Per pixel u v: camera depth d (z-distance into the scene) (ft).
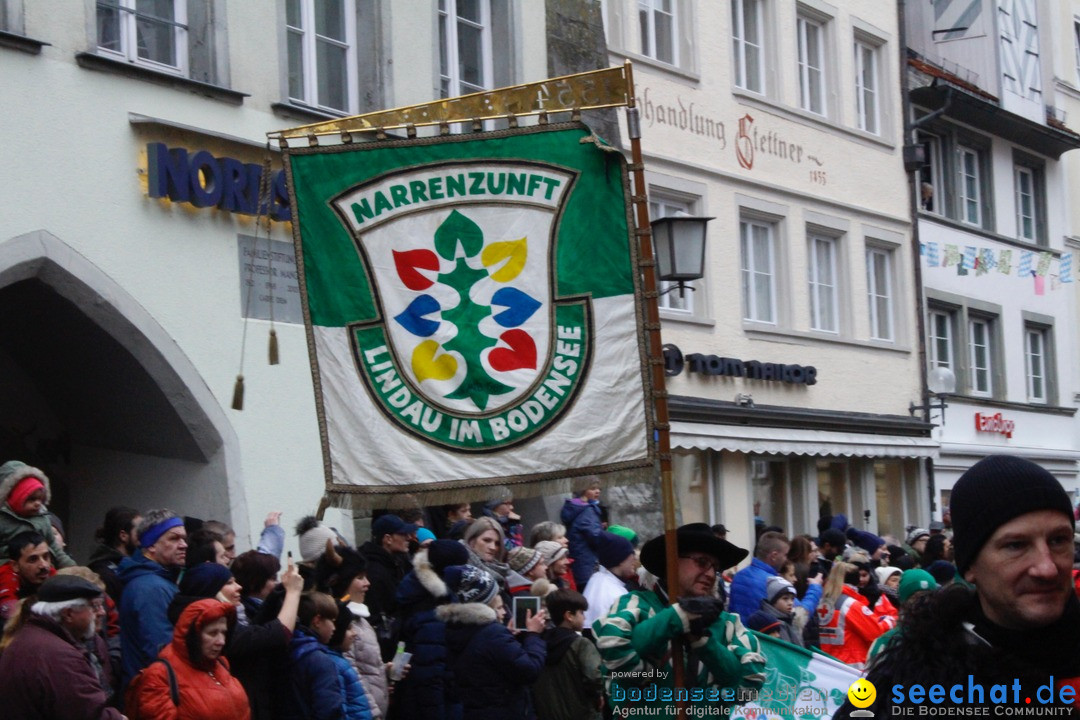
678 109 60.75
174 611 23.03
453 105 23.12
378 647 26.71
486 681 26.50
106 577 25.44
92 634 21.99
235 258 38.42
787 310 67.15
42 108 33.73
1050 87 96.63
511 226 22.89
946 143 84.74
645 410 22.36
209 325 37.52
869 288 74.59
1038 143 92.99
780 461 66.59
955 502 11.42
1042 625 11.09
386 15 44.09
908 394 75.72
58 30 34.27
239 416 38.17
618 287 22.52
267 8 40.11
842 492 71.10
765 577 32.30
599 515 40.93
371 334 23.18
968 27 87.35
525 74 49.98
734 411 61.46
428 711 26.61
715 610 19.80
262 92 39.73
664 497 21.57
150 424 37.65
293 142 39.81
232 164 38.14
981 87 87.25
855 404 71.10
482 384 22.85
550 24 51.52
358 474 23.11
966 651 11.31
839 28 72.54
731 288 63.10
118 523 27.02
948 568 38.60
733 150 64.03
